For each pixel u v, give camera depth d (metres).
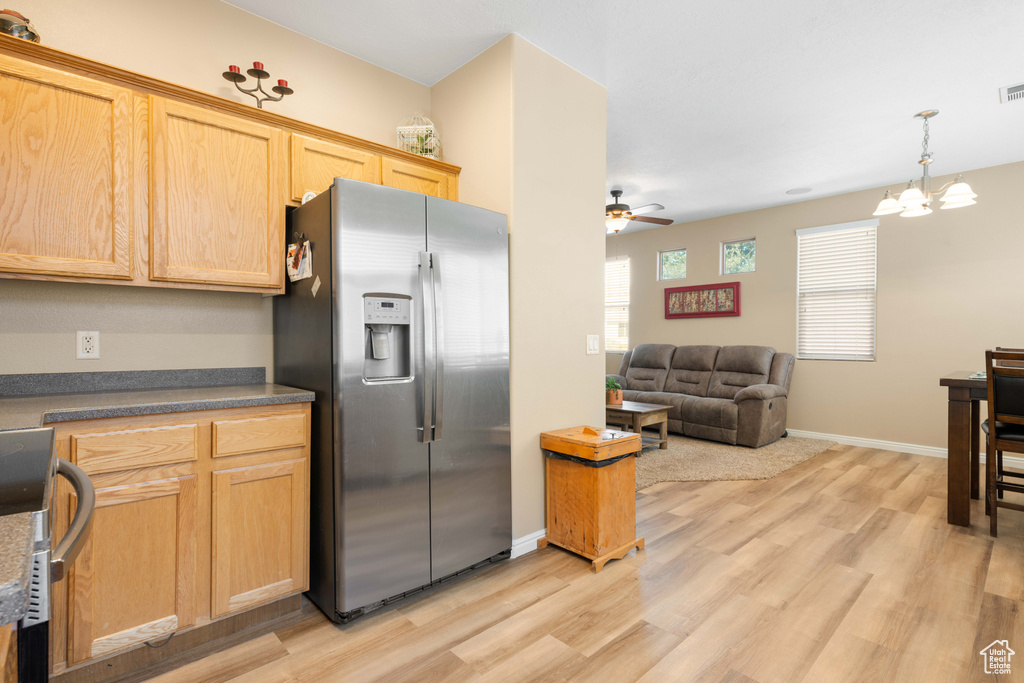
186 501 1.72
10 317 1.84
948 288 4.59
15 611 0.37
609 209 4.59
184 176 1.93
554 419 2.76
